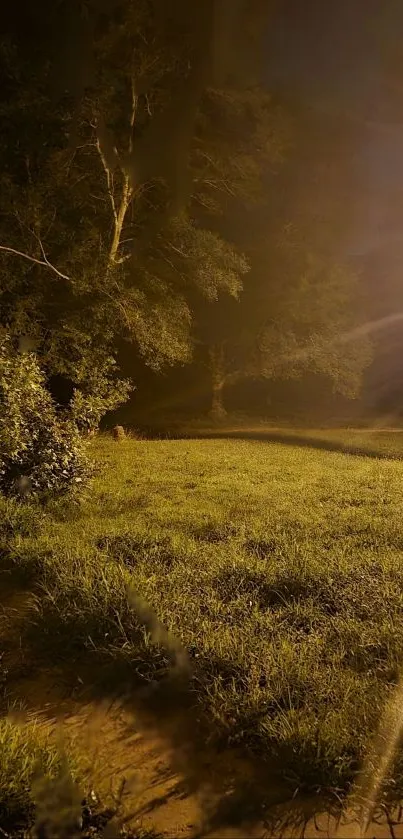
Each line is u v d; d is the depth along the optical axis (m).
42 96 17.44
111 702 3.74
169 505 9.49
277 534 7.36
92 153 19.23
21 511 7.91
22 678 4.04
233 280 21.20
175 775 3.07
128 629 4.37
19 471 9.08
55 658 4.24
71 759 3.03
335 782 2.87
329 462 16.00
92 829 2.63
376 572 5.77
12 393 8.95
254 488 11.41
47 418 9.60
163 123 20.52
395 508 9.27
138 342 20.66
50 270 19.06
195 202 23.72
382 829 2.71
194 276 21.78
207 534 7.51
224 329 29.64
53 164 18.34
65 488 9.38
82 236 18.97
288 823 2.74
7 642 4.54
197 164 22.61
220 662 3.85
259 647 3.99
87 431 11.70
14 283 17.80
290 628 4.37
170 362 21.03
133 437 23.88
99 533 7.16
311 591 5.24
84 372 17.39
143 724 3.51
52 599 4.91
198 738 3.36
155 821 2.75
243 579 5.40
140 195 20.81
